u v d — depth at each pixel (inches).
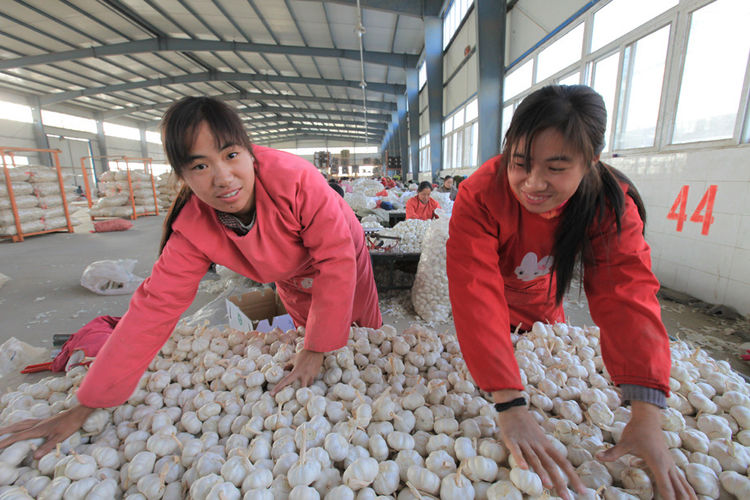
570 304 117.3
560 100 23.6
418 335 50.6
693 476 29.5
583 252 34.0
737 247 102.7
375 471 29.6
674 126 125.5
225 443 35.9
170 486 31.2
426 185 168.2
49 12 402.0
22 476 31.9
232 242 38.0
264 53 514.0
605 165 32.7
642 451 27.3
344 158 999.0
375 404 37.1
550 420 36.1
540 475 26.0
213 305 90.7
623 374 30.1
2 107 643.5
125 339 35.5
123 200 367.9
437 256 108.0
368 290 61.5
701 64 115.0
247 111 963.3
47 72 569.6
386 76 650.8
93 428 36.8
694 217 115.5
